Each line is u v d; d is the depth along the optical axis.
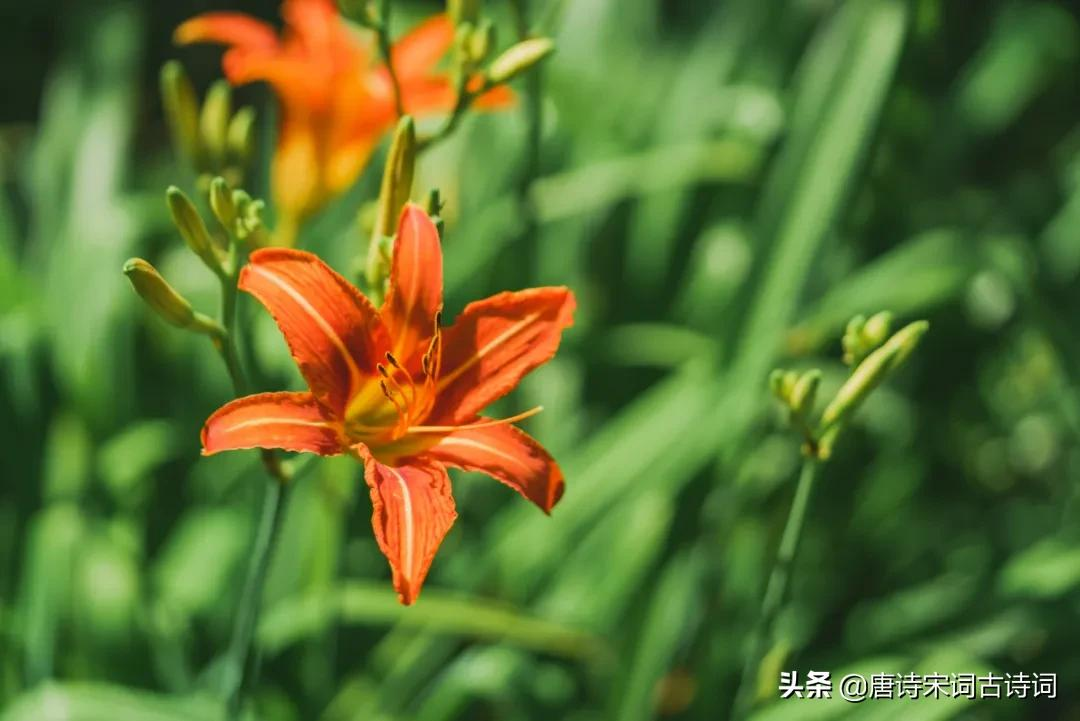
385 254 0.93
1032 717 1.23
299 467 0.94
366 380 0.91
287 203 1.01
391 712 1.14
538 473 0.92
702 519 1.15
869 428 1.32
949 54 1.62
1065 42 1.59
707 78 1.39
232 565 1.19
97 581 1.11
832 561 1.34
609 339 1.28
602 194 1.22
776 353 1.12
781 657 0.97
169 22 2.06
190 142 1.02
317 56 1.01
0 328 1.23
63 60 1.94
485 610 1.09
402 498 0.89
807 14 1.39
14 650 1.10
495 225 1.21
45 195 1.40
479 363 0.92
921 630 1.16
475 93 0.99
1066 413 1.21
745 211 1.36
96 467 1.23
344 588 1.11
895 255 1.20
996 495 1.45
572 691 1.15
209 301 1.33
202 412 1.33
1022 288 1.19
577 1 1.49
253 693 1.09
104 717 1.00
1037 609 1.12
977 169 1.74
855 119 1.11
